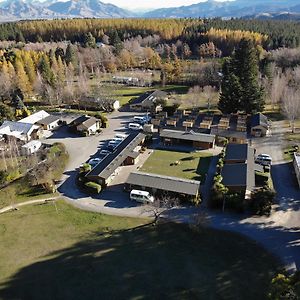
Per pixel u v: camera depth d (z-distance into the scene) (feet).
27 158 210.79
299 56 388.78
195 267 121.90
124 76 435.12
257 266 122.21
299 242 135.23
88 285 115.24
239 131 250.37
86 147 233.96
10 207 164.14
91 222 150.51
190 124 259.60
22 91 345.31
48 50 510.99
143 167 200.85
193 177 188.34
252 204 153.79
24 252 132.67
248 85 280.51
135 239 138.21
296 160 193.47
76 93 338.75
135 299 108.99
